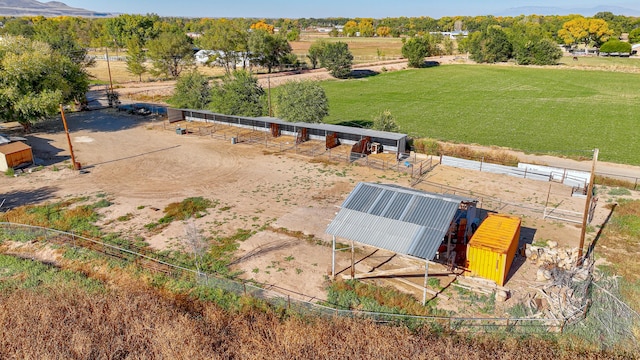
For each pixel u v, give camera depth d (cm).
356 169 4206
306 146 5003
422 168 4216
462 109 7344
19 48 5384
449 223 2184
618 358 1781
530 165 3972
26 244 2803
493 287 2253
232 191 3659
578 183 3759
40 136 5450
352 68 12569
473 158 4497
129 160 4500
